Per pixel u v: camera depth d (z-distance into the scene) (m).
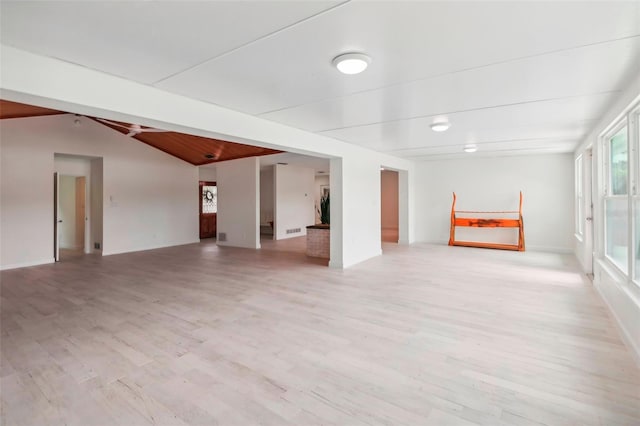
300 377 2.29
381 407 1.95
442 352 2.62
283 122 4.13
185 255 7.45
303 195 11.20
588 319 3.26
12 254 6.21
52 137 6.78
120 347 2.77
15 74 2.10
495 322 3.21
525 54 2.24
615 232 3.68
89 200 8.03
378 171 6.90
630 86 2.77
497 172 7.64
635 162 2.88
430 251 7.32
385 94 3.07
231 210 9.06
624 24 1.85
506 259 6.34
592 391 2.07
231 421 1.84
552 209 7.10
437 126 4.34
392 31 1.93
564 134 4.95
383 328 3.10
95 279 5.17
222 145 7.76
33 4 1.61
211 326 3.20
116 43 2.06
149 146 8.59
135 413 1.92
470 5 1.65
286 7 1.67
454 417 1.85
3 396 2.10
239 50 2.17
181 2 1.61
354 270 5.56
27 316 3.52
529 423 1.79
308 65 2.41
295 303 3.86
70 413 1.93
